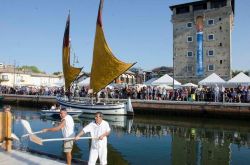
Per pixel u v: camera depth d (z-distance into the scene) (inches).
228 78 2714.1
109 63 1503.4
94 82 1589.6
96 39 1566.2
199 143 931.3
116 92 1875.0
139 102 1706.4
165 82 2030.0
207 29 2812.5
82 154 750.5
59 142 863.7
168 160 718.5
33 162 469.4
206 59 2810.0
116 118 1565.0
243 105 1413.6
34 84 4212.6
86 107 1624.0
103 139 405.4
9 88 2669.8
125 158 735.7
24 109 2106.3
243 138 1023.6
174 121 1473.9
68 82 1830.7
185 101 1581.0
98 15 1536.7
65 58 1854.1
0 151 537.0
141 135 1074.1
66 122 426.6
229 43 2719.0
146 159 727.7
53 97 2201.0
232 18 3043.8
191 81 2861.7
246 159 733.3
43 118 1531.7
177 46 2940.5
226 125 1331.2
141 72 3671.3
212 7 2805.1
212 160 722.8
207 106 1510.8
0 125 542.3
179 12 2992.1
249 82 1696.6
